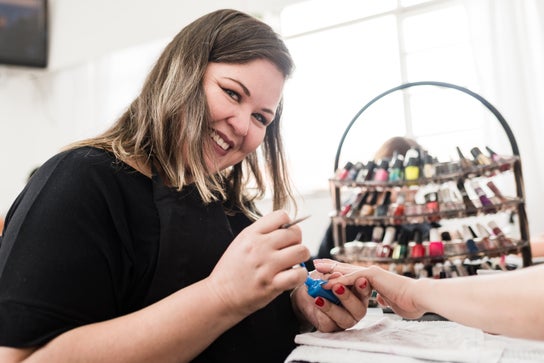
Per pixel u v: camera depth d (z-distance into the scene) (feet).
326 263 1.98
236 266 1.21
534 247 3.13
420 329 1.54
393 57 7.06
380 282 1.64
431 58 6.75
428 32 6.79
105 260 1.37
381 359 1.27
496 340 1.36
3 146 10.21
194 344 1.24
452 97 6.48
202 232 1.58
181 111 1.71
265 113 1.90
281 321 1.80
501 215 2.93
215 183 1.90
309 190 7.25
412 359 1.26
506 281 1.29
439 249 2.24
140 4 8.41
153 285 1.46
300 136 7.63
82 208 1.36
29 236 1.26
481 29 5.95
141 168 1.66
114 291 1.42
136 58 8.88
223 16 1.88
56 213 1.31
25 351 1.18
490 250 2.19
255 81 1.76
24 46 9.59
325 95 7.54
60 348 1.17
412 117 6.75
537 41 5.65
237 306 1.22
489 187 2.38
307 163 7.59
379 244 2.44
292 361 1.34
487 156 2.28
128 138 1.77
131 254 1.47
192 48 1.77
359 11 7.32
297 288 1.97
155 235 1.53
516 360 1.20
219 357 1.50
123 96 9.03
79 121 9.62
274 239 1.23
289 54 1.88
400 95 6.84
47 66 9.81
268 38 1.82
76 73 9.66
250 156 2.42
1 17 9.45
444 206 2.26
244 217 2.19
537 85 5.64
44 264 1.23
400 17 6.98
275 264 1.19
